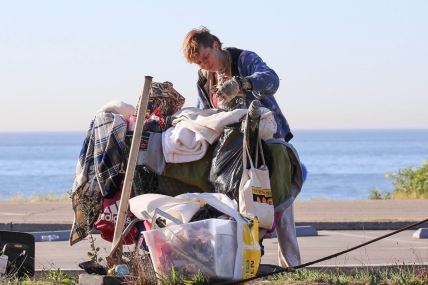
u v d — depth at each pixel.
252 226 10.13
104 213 11.20
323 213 26.02
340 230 23.09
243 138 10.64
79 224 11.28
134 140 10.66
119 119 11.25
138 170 11.14
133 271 10.42
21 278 11.63
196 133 10.95
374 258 17.02
